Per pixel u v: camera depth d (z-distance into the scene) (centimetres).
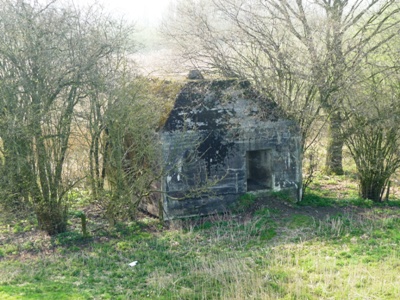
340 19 1877
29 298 1050
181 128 1577
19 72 1380
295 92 1783
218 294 1079
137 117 1484
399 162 1744
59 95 1455
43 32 1349
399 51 1686
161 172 1532
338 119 1759
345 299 1037
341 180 2098
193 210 1625
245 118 1644
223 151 1633
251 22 1722
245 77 1694
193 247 1396
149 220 1611
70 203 1672
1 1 1362
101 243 1438
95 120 1502
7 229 1556
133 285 1148
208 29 1794
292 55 1692
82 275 1219
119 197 1516
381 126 1667
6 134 1368
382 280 1120
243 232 1484
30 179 1442
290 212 1631
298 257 1276
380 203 1772
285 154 1709
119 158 1495
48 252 1385
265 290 1080
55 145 1453
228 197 1658
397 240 1385
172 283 1133
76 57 1423
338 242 1383
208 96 1603
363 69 1745
